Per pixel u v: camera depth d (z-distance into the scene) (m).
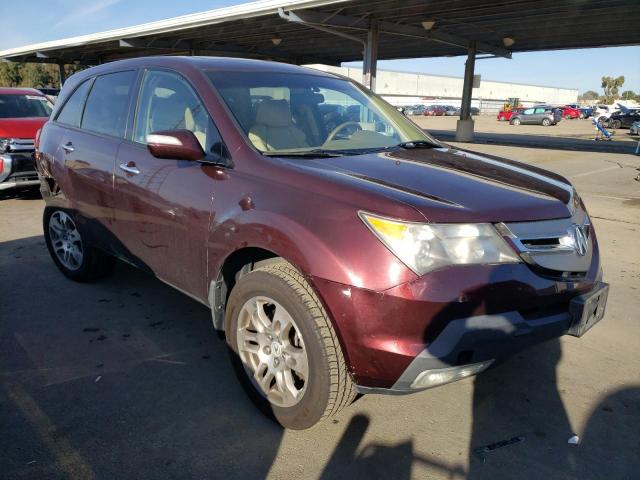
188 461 2.44
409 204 2.28
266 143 2.99
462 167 2.98
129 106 3.77
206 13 19.67
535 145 20.94
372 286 2.22
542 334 2.42
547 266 2.46
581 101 116.12
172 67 3.51
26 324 3.81
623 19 18.27
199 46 27.36
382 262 2.22
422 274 2.20
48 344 3.52
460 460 2.48
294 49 29.80
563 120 53.84
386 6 16.30
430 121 48.66
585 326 2.60
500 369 3.34
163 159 3.27
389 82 79.31
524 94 97.00
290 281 2.47
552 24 19.53
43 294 4.38
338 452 2.52
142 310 4.09
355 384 2.42
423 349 2.20
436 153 3.32
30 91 9.53
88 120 4.20
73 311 4.05
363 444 2.58
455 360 2.24
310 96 3.58
